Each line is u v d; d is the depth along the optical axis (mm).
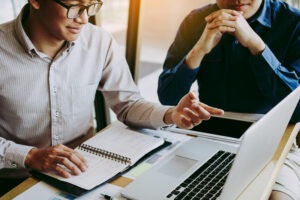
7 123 1396
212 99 1754
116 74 1525
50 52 1358
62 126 1438
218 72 1691
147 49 3717
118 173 1062
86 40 1477
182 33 1767
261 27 1589
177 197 919
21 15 1321
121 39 3555
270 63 1545
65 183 1004
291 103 1018
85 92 1464
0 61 1322
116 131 1302
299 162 1481
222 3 1623
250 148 806
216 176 1015
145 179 1013
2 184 1422
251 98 1662
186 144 1229
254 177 1011
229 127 1372
